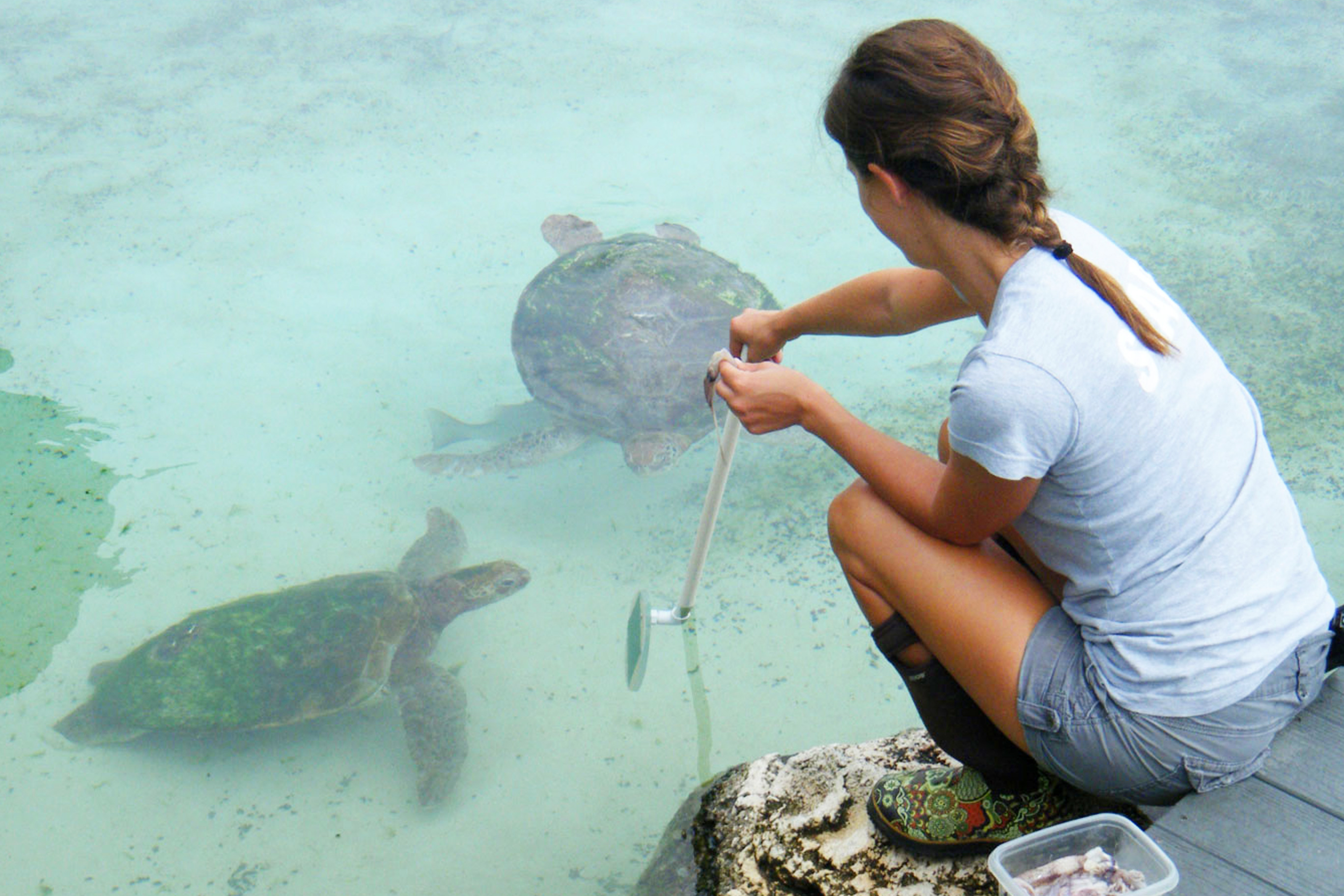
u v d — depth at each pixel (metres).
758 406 1.61
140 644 4.01
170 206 6.55
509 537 4.73
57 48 8.60
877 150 1.24
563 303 5.51
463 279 6.04
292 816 3.54
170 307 5.72
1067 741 1.38
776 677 3.99
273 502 4.70
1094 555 1.32
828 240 6.33
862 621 4.23
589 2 9.53
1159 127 7.43
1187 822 1.38
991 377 1.20
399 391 5.34
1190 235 6.33
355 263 6.13
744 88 7.96
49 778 3.60
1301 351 5.47
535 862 3.33
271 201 6.63
